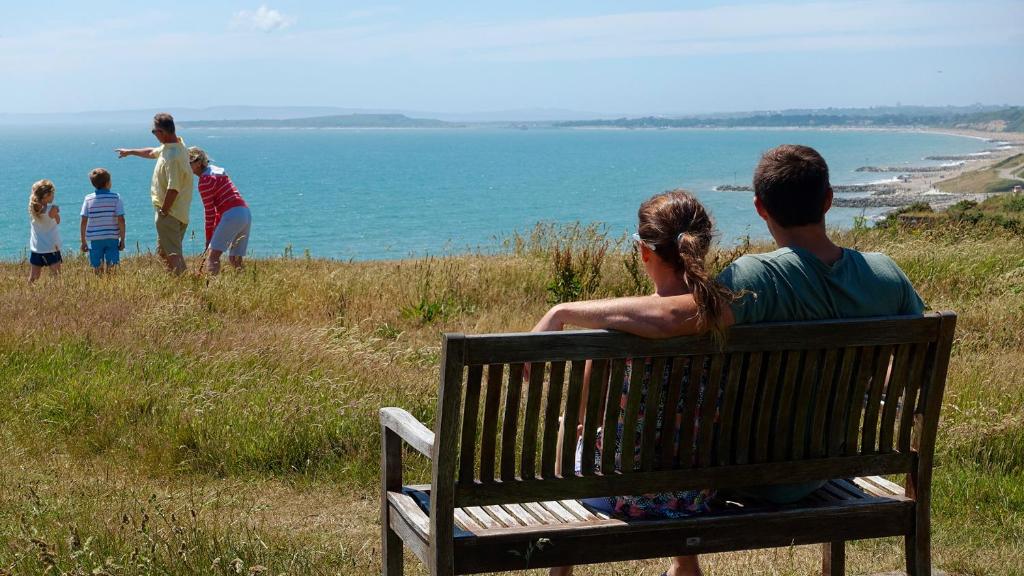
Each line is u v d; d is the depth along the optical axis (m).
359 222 85.88
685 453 3.41
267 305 12.23
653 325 3.17
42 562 4.34
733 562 5.13
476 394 3.13
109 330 9.69
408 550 5.25
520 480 3.24
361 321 11.41
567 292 12.41
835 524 3.57
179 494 6.16
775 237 3.56
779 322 3.35
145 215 94.25
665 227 3.31
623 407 3.39
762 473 3.47
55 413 7.48
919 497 3.64
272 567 4.56
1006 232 18.30
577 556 3.30
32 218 14.62
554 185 149.62
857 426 3.59
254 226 82.19
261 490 6.44
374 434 7.08
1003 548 5.41
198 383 8.13
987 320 11.05
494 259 15.89
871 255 3.59
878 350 3.52
